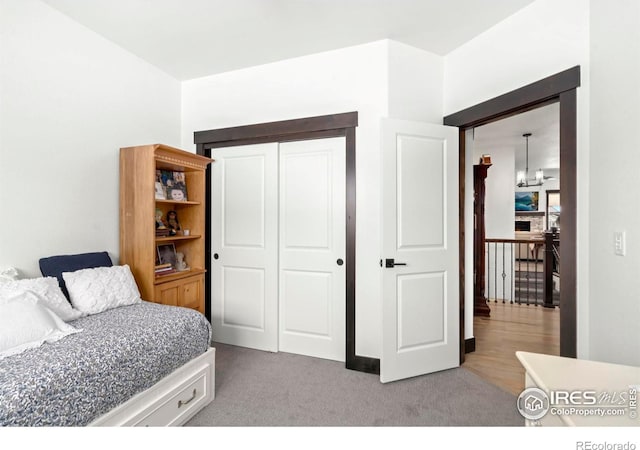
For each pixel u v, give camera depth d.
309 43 2.54
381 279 2.31
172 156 2.58
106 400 1.37
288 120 2.78
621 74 1.52
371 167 2.52
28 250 1.94
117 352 1.46
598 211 1.68
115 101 2.52
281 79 2.82
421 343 2.43
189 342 1.87
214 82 3.08
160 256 2.75
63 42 2.13
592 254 1.72
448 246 2.53
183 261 2.97
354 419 1.87
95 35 2.36
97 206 2.36
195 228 2.95
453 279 2.54
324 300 2.76
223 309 3.10
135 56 2.70
